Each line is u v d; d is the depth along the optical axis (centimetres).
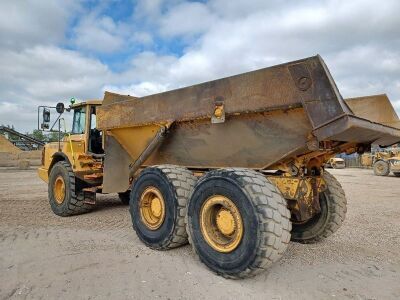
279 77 333
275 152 366
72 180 669
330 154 413
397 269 375
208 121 411
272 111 348
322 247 455
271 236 304
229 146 408
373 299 299
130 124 513
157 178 434
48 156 796
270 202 314
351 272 364
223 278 338
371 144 413
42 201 875
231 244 334
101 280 332
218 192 349
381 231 554
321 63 304
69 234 518
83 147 715
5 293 303
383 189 1240
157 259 393
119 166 594
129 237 502
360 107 477
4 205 811
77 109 768
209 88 397
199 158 457
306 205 380
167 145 488
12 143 3120
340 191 452
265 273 355
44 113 709
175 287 316
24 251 426
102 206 805
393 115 444
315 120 307
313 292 311
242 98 362
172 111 444
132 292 305
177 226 405
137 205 462
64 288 314
